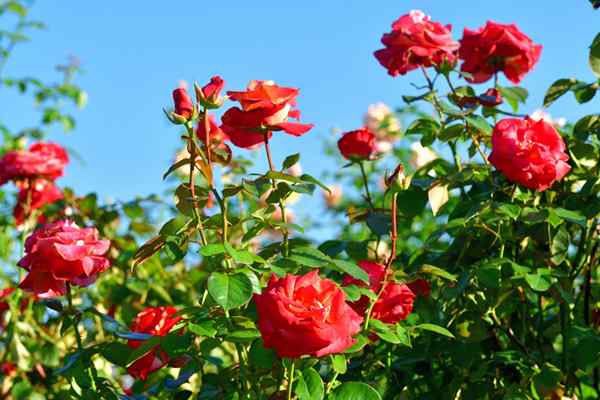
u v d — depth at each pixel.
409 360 1.98
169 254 1.86
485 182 2.13
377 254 2.11
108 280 2.61
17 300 2.51
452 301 2.04
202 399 1.91
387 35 2.18
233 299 1.73
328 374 1.88
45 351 2.34
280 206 1.94
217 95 1.81
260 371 1.88
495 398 2.04
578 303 2.13
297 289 1.69
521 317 2.13
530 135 1.98
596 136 2.11
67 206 2.65
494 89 2.17
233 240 2.45
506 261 1.94
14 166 2.62
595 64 2.06
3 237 2.72
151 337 1.83
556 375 1.94
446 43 2.15
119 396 1.95
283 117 1.87
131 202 2.60
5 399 2.46
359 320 1.71
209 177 1.83
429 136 2.17
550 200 2.10
